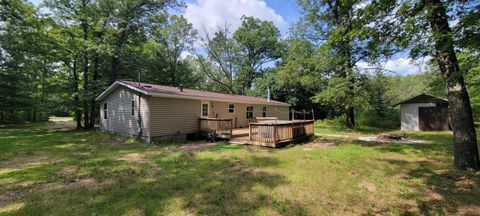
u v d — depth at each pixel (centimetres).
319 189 427
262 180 475
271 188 430
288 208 350
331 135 1309
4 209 344
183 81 2828
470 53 491
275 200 375
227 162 636
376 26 563
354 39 708
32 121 2472
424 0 489
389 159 665
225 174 520
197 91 1455
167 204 361
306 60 1630
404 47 541
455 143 551
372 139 1123
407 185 448
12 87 1641
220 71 2939
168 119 1101
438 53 539
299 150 820
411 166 583
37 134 1320
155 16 1842
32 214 329
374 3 538
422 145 897
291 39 1889
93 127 1723
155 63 2441
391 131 1529
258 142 912
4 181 477
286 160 655
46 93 1698
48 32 1609
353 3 684
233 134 1205
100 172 543
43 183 464
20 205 358
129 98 1169
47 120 2614
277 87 2366
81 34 1697
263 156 712
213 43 2684
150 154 765
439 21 493
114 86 1241
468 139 530
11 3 1454
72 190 421
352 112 1650
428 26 513
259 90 2598
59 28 1641
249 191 415
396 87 2078
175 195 396
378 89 1597
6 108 1669
